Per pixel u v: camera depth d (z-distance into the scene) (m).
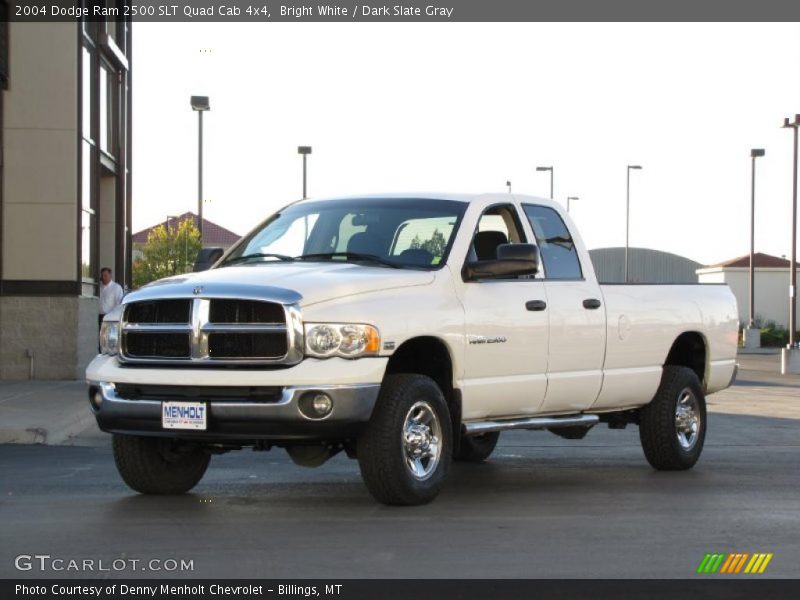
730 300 11.59
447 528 7.45
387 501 8.23
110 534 7.18
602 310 9.88
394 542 6.97
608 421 11.02
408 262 8.75
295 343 7.77
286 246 9.23
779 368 35.31
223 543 6.90
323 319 7.81
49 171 20.81
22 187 20.77
